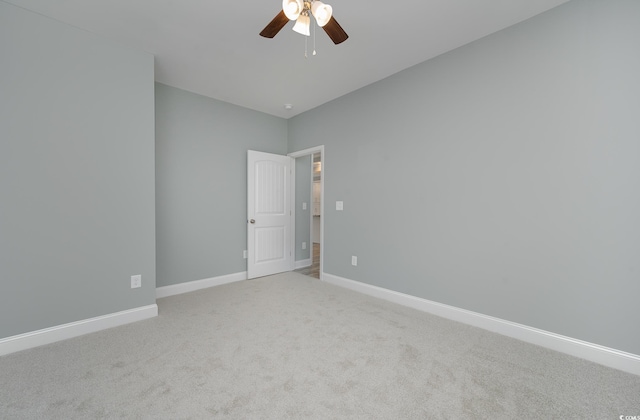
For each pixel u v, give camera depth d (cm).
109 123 248
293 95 372
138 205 265
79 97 234
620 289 187
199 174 367
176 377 176
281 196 452
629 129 183
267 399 157
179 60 283
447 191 271
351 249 364
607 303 192
